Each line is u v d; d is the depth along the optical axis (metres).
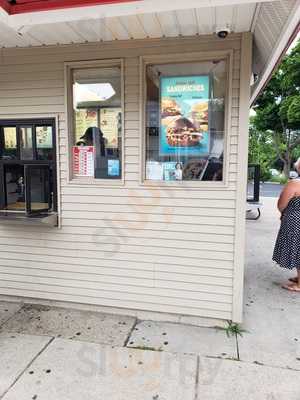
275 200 12.87
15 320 3.13
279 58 3.19
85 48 3.14
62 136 3.29
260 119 21.12
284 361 2.53
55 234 3.41
